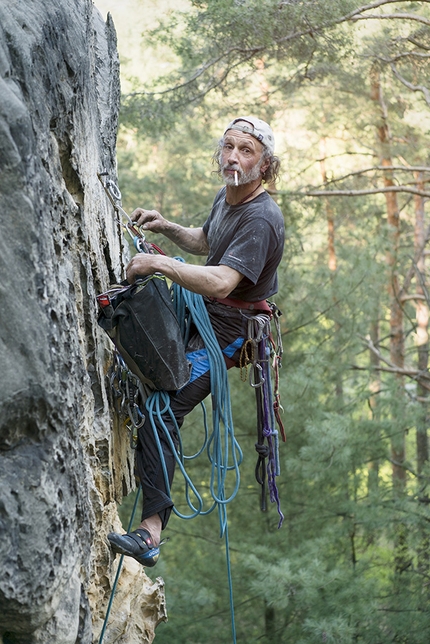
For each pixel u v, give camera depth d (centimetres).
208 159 1099
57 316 212
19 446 201
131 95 838
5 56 198
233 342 288
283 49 741
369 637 730
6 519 190
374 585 742
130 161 1130
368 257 891
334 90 968
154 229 321
